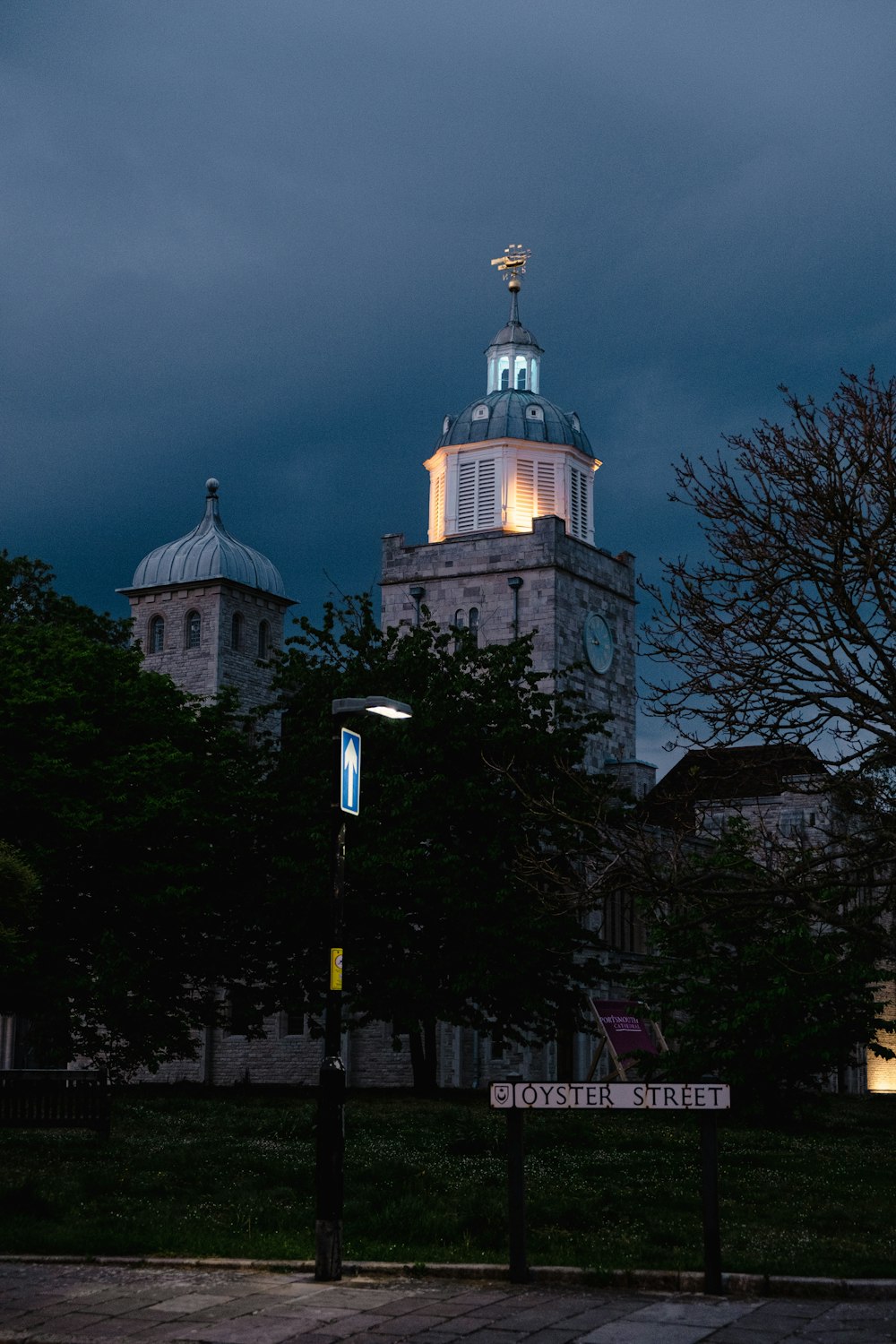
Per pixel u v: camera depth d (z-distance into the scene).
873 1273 13.82
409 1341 11.27
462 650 44.75
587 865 38.06
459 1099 39.69
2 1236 16.20
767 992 33.31
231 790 43.31
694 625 23.14
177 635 67.88
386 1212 17.56
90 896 40.53
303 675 44.25
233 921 43.66
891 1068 67.12
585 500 79.69
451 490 78.25
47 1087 26.55
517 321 84.38
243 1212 18.25
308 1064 60.56
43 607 51.69
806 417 23.53
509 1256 14.91
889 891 25.20
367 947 41.03
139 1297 13.04
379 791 41.97
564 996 42.66
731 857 28.61
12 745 38.47
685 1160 25.22
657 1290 13.48
